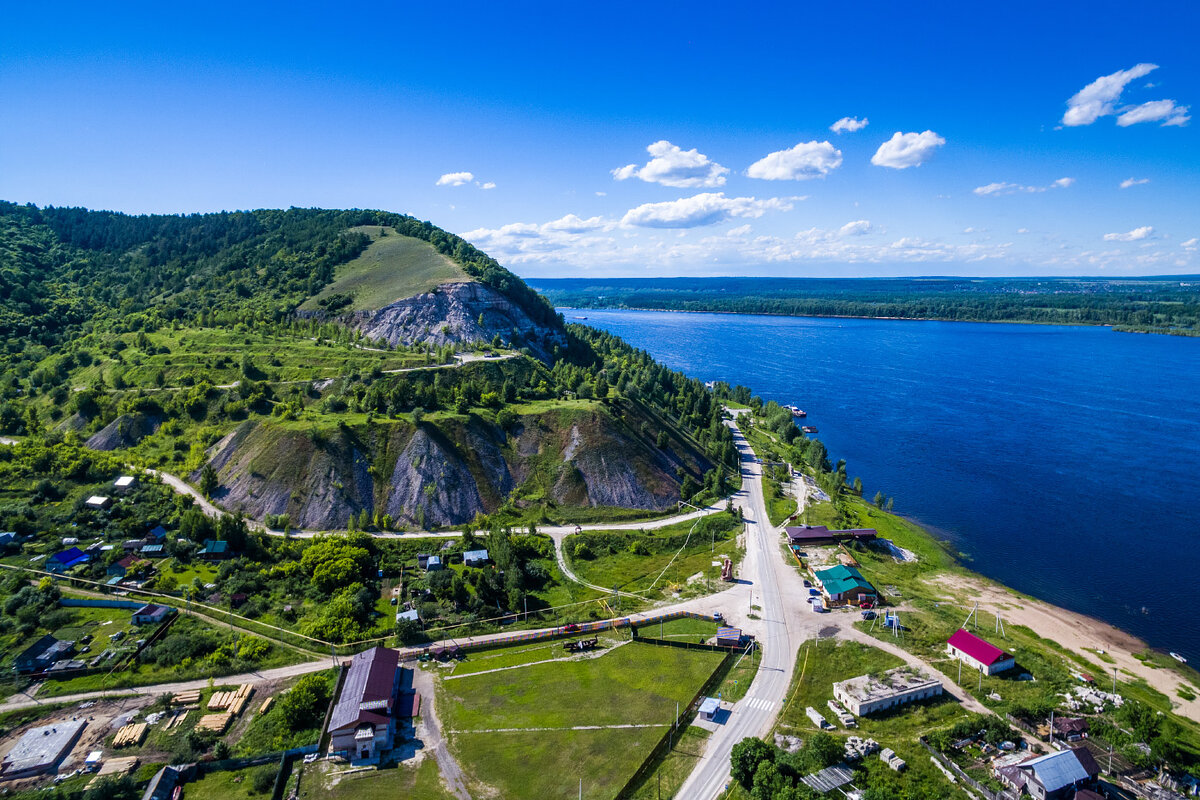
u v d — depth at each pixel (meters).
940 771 75.31
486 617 111.06
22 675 90.06
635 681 93.25
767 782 71.00
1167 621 118.00
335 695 86.12
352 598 111.19
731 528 150.12
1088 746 80.69
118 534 130.12
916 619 110.88
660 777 75.00
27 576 114.19
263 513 142.00
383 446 156.88
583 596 119.69
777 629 107.19
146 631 101.31
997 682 93.44
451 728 83.06
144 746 78.44
